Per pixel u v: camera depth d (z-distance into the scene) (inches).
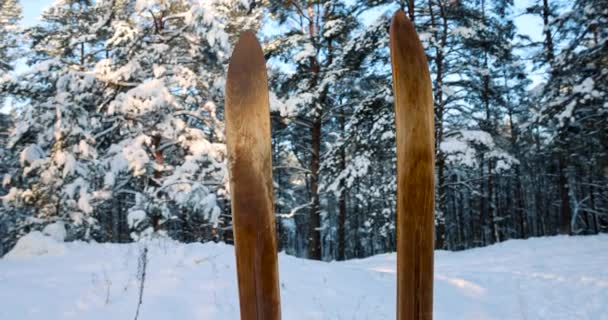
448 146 445.1
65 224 364.8
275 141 727.7
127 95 366.3
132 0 418.9
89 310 134.0
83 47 577.3
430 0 483.5
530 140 765.3
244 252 58.7
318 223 532.7
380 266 361.4
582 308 196.5
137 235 369.1
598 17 442.6
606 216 821.9
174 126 398.0
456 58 493.0
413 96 60.4
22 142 368.8
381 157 508.4
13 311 126.6
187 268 185.5
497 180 1017.5
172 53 422.0
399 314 58.7
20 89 360.8
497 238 863.7
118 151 382.9
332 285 194.2
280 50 530.0
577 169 705.6
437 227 495.5
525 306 199.9
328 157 521.0
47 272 179.2
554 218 1128.8
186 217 447.2
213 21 389.4
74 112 359.6
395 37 61.5
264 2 522.9
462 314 184.1
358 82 559.8
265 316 57.6
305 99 482.3
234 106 60.9
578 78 469.1
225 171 396.8
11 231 398.6
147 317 133.9
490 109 682.2
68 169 345.7
